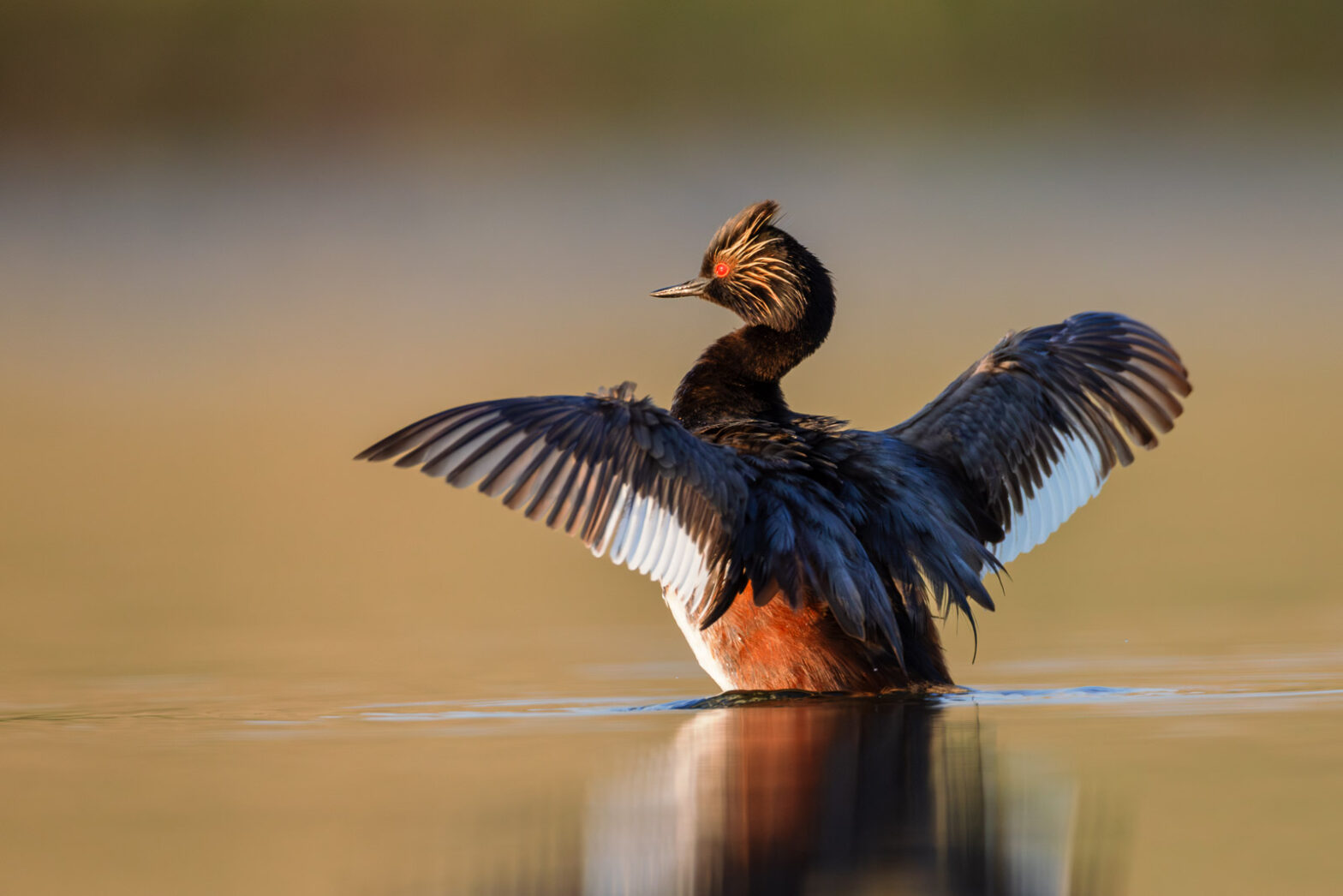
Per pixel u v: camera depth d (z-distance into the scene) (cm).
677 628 1238
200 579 1494
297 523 1869
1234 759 687
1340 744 718
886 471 877
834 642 861
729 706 847
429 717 864
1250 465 1955
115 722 857
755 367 1042
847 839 573
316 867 555
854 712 815
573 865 548
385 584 1489
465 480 774
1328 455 2006
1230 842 563
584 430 801
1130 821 592
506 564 1630
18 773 721
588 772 692
